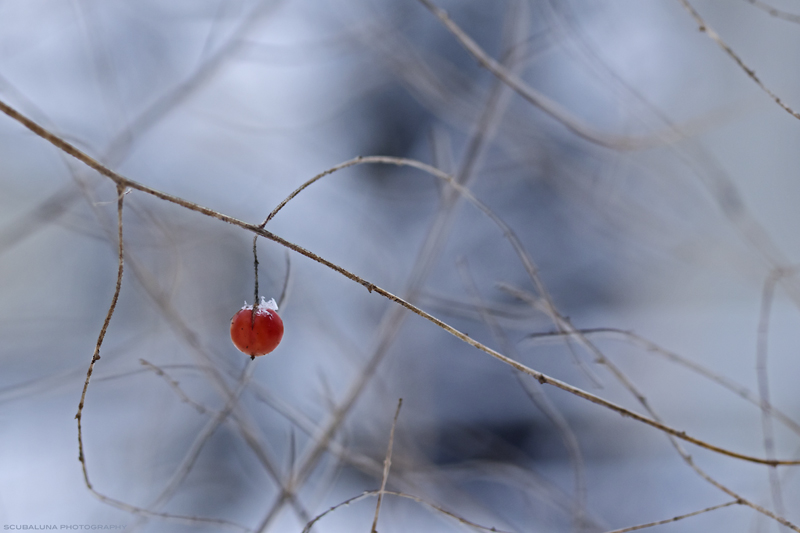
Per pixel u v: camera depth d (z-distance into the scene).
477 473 0.79
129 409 0.88
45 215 0.63
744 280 1.02
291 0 1.05
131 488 0.77
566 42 0.73
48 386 0.64
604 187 0.87
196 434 0.86
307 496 0.77
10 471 0.80
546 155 0.87
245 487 0.82
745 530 0.84
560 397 1.08
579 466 0.56
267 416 0.88
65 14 0.90
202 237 0.80
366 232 1.04
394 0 0.97
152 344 0.82
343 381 0.91
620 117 0.90
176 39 1.07
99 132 1.01
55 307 1.06
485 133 0.64
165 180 1.05
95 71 0.72
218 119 1.04
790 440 1.04
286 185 1.10
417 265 0.62
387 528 0.68
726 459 1.00
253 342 0.48
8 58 1.00
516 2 0.67
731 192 0.77
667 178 0.97
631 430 1.05
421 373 0.94
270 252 0.97
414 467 0.67
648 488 0.95
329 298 0.97
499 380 1.08
